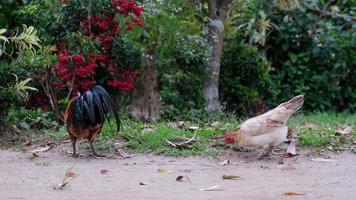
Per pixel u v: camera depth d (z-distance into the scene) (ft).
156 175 26.73
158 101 41.60
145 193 23.41
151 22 40.83
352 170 28.04
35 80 37.70
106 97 29.63
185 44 43.21
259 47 54.34
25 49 35.96
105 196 22.86
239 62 48.42
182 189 24.21
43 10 40.34
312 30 53.98
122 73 40.11
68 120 29.60
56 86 38.34
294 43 54.60
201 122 40.52
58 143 32.94
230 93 48.42
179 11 43.34
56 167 28.12
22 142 33.45
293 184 25.31
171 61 44.70
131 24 40.34
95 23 39.86
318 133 33.81
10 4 44.52
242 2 51.13
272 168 28.37
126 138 32.83
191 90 45.98
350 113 52.75
